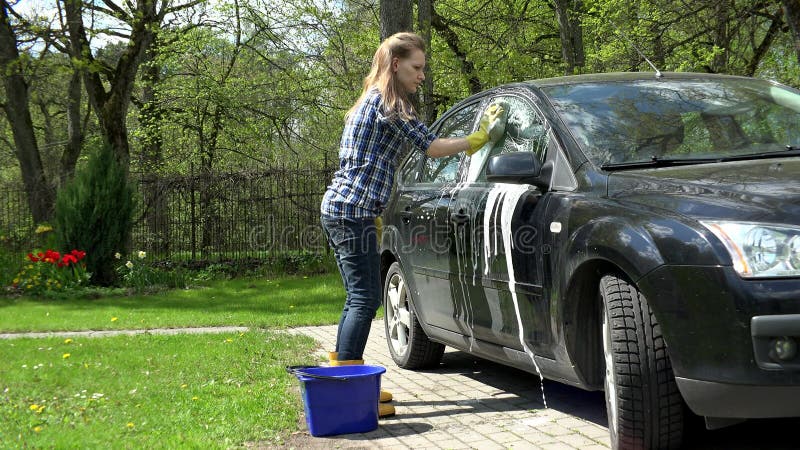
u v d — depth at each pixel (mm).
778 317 2934
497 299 4426
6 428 4113
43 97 27156
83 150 28000
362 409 4180
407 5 12016
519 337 4285
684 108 4340
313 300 11375
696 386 3111
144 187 15641
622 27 18672
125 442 3836
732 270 3021
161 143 27062
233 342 7102
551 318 3906
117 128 18406
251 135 26391
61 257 13562
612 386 3543
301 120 26703
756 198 3215
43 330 8422
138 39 18531
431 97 16516
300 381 4195
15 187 15547
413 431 4219
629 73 4871
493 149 4789
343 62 25656
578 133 4133
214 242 15953
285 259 16109
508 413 4527
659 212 3359
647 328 3367
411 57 4375
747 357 2977
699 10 16109
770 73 20656
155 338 7469
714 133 4141
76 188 13703
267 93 25766
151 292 13273
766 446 3654
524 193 4223
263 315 9492
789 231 3031
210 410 4547
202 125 26812
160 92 26031
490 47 21953
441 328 5293
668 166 3848
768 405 3004
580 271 3645
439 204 5117
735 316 2986
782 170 3545
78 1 17500
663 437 3395
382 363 6246
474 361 6168
